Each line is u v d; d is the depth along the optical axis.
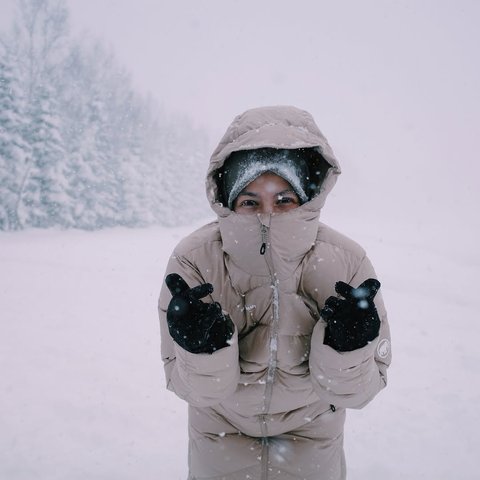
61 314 6.59
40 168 23.22
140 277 10.27
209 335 1.24
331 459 1.62
